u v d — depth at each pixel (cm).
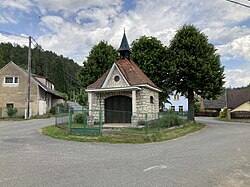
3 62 6606
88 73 3011
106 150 1095
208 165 817
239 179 669
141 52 2867
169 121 1944
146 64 2791
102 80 2148
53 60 9544
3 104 3391
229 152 1042
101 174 705
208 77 2575
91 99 2128
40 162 845
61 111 1902
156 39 2930
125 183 625
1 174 696
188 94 2811
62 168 768
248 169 771
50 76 8006
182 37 2780
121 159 907
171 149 1126
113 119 2086
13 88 3412
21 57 9056
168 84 2798
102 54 3009
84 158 920
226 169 768
